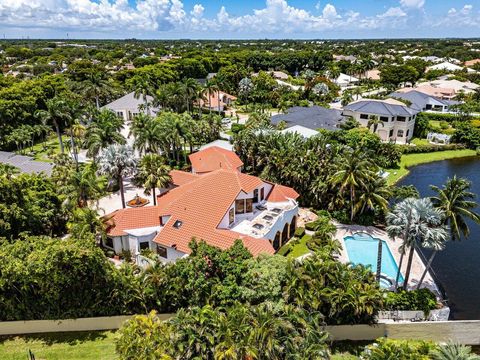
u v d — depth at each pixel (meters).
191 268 29.16
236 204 42.81
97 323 31.19
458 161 78.38
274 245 43.09
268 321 24.67
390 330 30.61
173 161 68.94
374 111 86.62
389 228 33.53
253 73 184.50
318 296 28.98
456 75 154.62
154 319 27.14
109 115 75.81
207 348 24.62
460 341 31.20
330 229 42.84
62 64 187.75
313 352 24.11
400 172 71.06
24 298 29.86
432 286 37.22
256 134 60.97
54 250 28.19
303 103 116.69
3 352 28.80
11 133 75.88
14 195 37.78
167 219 42.22
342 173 47.19
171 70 143.50
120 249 41.50
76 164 60.47
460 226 34.47
